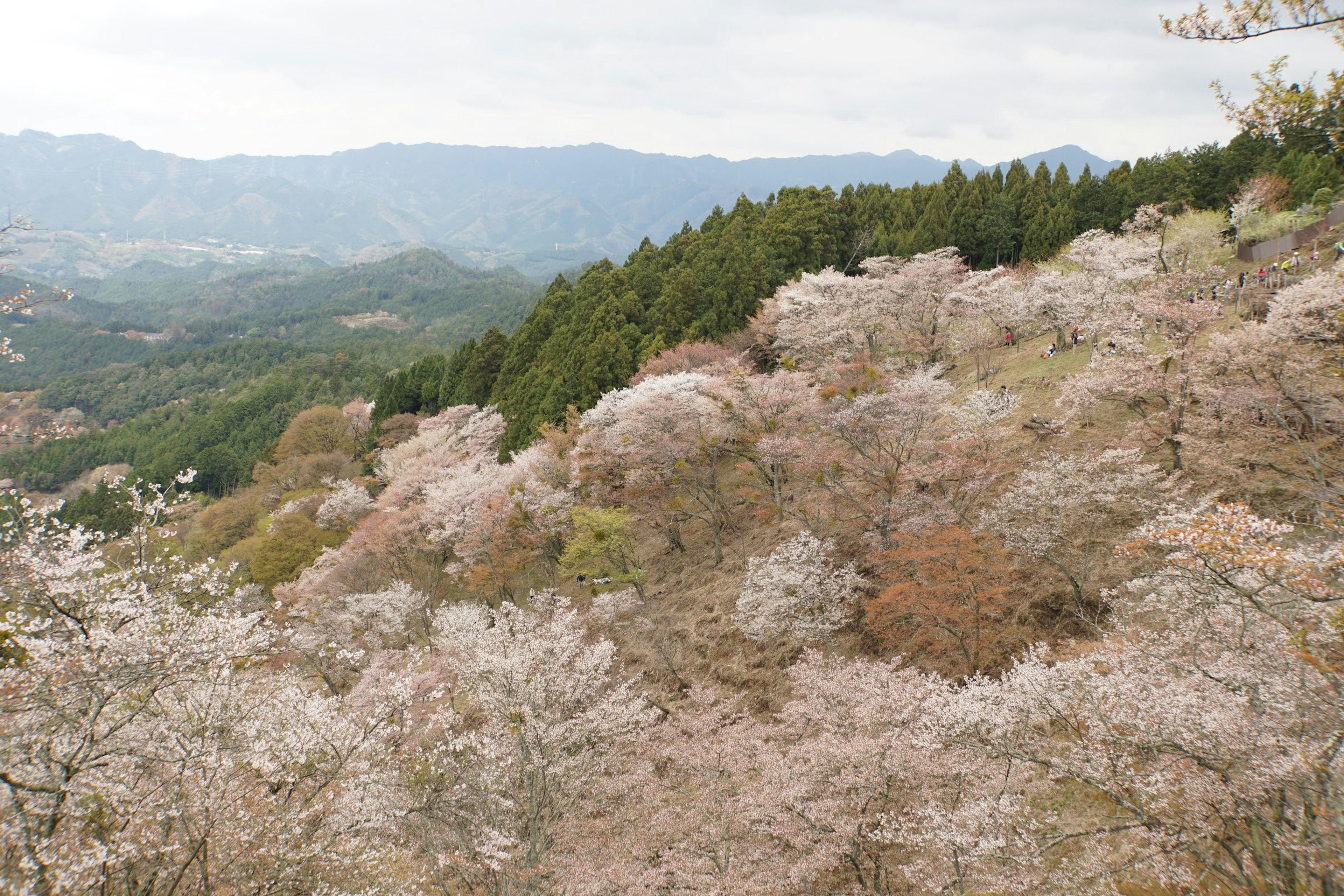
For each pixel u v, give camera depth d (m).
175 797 11.21
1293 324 18.95
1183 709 11.13
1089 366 25.86
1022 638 20.59
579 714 20.00
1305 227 33.78
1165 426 23.70
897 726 15.95
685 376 36.44
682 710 24.02
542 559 36.94
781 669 24.64
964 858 13.12
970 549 20.67
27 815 9.72
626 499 36.00
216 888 11.81
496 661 19.61
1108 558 21.45
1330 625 9.84
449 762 18.09
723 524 35.69
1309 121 8.15
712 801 16.75
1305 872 9.41
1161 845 11.05
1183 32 8.12
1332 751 9.16
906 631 22.81
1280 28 7.68
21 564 11.22
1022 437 28.66
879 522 25.23
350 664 30.02
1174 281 24.77
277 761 13.77
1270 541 13.16
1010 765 14.18
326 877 13.05
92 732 10.81
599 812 18.81
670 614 30.91
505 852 16.41
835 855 14.45
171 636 12.16
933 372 33.16
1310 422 19.72
